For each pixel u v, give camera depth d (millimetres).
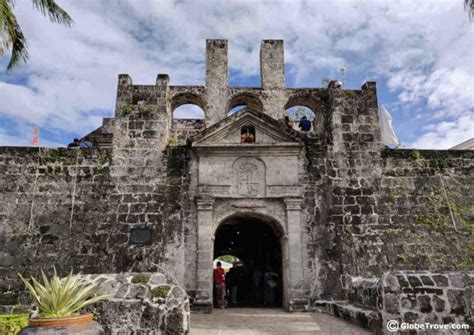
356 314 10820
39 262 15398
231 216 16578
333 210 16500
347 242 16141
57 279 6777
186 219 16094
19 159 16578
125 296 8430
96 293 8414
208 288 15117
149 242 15773
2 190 16156
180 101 18734
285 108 18953
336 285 15617
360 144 17453
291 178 16484
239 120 17016
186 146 16984
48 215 15984
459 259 15945
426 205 16750
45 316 6051
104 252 15594
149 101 17562
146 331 8219
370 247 16109
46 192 16266
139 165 16719
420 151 17562
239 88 18141
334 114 17734
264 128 16984
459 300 8555
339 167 17078
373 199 16719
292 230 15938
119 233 15852
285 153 16781
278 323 11766
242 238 25922
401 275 8867
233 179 16469
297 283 15352
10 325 8148
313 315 13711
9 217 15891
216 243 26391
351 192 16766
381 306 8789
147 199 16312
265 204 16328
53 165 16594
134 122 17250
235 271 21375
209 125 17531
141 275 9000
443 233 16359
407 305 8539
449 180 17250
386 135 20266
